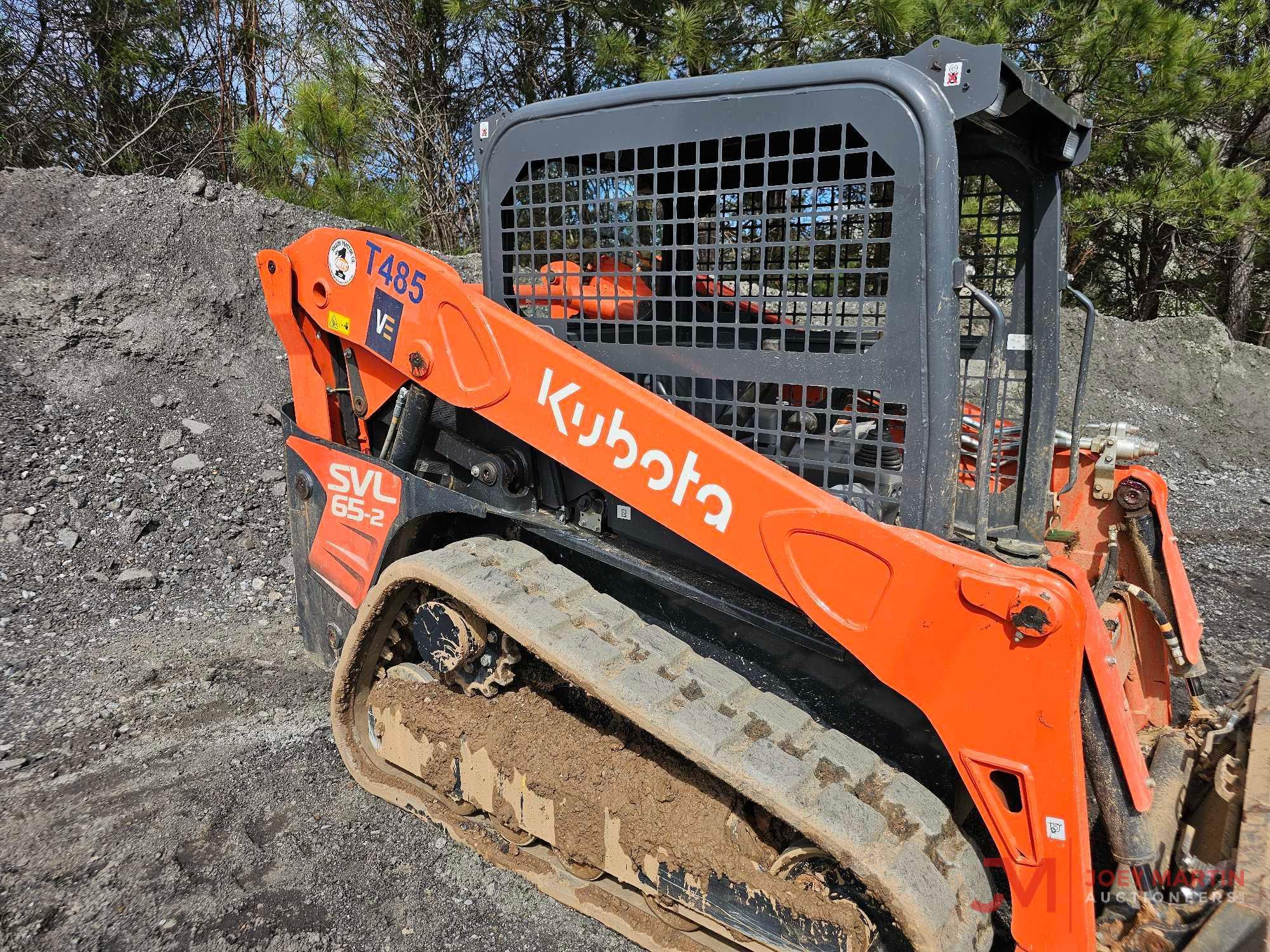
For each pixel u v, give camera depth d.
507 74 11.49
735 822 2.10
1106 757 1.92
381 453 2.92
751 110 1.98
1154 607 2.72
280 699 3.51
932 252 1.78
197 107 10.71
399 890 2.50
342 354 3.04
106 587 4.27
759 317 2.05
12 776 2.92
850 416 1.96
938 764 2.01
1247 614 4.86
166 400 5.55
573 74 11.09
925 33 7.69
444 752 2.60
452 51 11.20
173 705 3.42
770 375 2.04
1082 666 1.85
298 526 3.30
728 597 2.18
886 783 1.96
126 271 6.10
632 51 8.89
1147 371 8.85
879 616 1.82
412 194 10.16
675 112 2.09
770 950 2.05
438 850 2.67
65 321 5.70
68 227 6.18
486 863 2.63
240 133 8.78
